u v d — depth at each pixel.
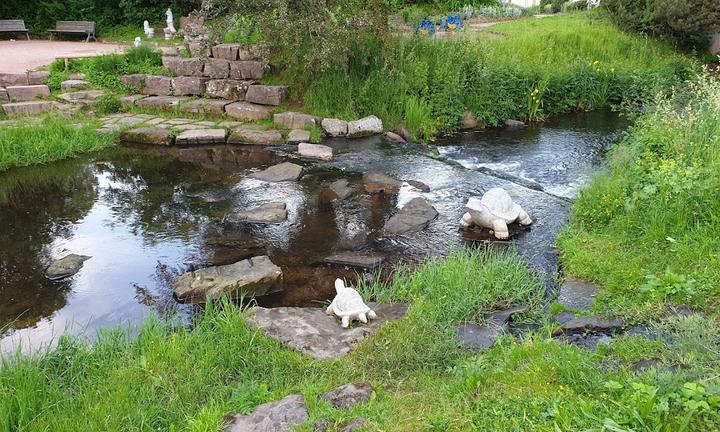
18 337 4.42
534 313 4.42
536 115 11.37
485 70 10.93
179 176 8.22
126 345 3.91
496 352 3.76
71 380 3.59
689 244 4.93
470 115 10.73
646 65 13.80
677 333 3.79
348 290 4.38
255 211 6.74
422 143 9.76
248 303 4.84
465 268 4.99
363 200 7.20
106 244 6.09
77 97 11.35
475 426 2.87
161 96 11.56
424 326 4.08
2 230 6.52
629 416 2.70
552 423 2.79
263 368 3.69
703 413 2.68
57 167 8.71
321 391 3.37
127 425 3.09
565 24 17.56
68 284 5.26
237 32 11.33
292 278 5.35
